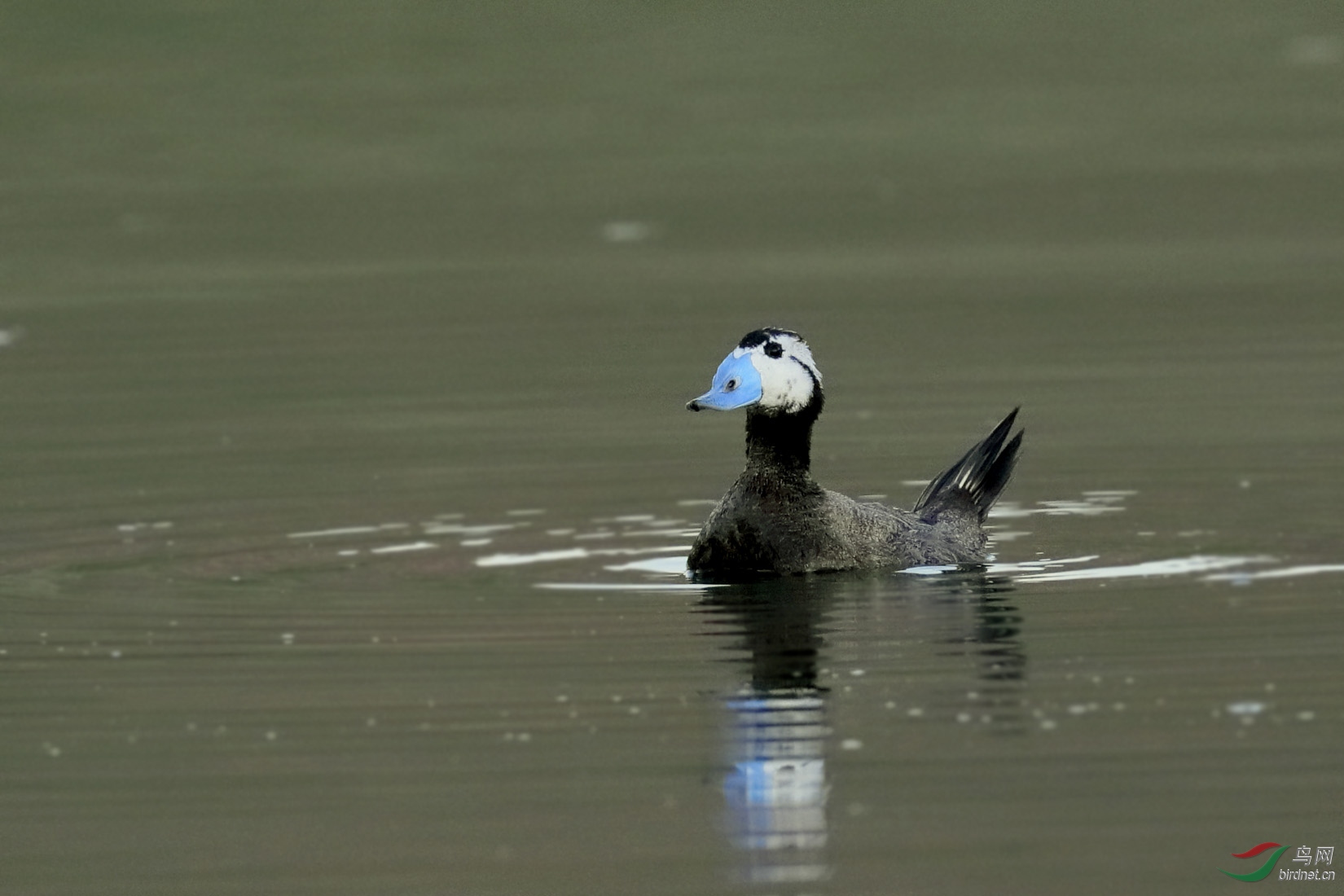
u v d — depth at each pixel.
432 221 30.94
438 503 17.08
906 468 18.19
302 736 11.54
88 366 23.03
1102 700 11.70
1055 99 36.84
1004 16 41.81
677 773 10.88
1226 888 9.40
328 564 15.25
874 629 13.24
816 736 11.30
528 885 9.67
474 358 23.06
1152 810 10.20
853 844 9.95
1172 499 16.66
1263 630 12.91
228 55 38.75
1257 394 20.20
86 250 29.50
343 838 10.21
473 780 10.85
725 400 14.72
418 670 12.62
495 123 35.88
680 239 29.67
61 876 9.87
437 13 41.44
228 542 15.97
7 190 32.84
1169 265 26.97
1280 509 16.19
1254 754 10.81
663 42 40.16
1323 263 26.58
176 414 20.67
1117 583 14.19
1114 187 31.69
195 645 13.20
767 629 13.30
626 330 24.27
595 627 13.44
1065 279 26.39
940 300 25.52
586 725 11.60
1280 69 37.88
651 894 9.53
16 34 39.34
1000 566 14.80
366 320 25.09
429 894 9.61
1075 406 20.08
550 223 30.58
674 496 17.23
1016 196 31.41
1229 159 32.84
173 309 25.98
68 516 16.84
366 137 35.31
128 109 36.00
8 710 12.02
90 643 13.30
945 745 11.10
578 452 18.84
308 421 20.25
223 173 33.62
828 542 14.77
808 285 26.59
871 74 38.50
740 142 35.06
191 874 9.85
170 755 11.28
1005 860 9.70
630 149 34.53
